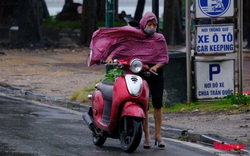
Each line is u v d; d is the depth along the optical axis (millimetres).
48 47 72062
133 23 19859
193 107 28609
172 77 29594
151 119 26375
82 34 73875
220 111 27734
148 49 19516
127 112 18422
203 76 29719
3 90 38125
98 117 19844
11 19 95250
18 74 45281
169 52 30312
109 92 19516
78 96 32625
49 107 30906
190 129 23484
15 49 70125
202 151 19859
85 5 73562
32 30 72000
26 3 71688
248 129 23406
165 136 23438
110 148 19812
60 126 24109
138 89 18656
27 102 32719
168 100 29594
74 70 47938
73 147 19719
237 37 30078
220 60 29828
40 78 42906
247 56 56156
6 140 20547
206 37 29797
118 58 19484
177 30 77250
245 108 28016
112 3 32844
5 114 27312
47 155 18250
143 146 20094
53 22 92188
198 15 29828
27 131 22531
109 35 19516
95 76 43938
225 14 29938
